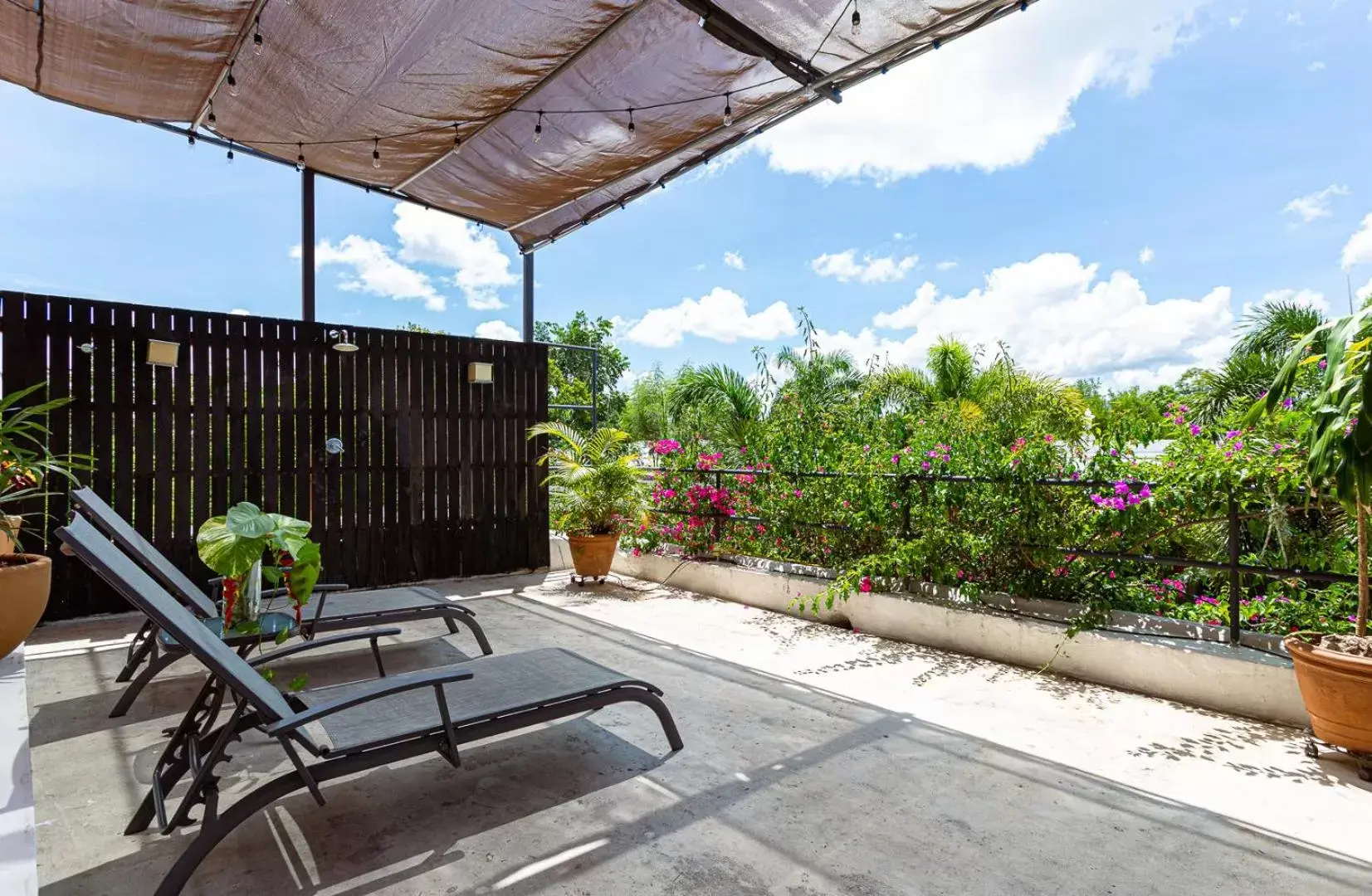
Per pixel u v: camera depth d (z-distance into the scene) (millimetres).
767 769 2779
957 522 4637
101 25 4238
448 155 6051
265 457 5895
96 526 3047
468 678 2328
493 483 7145
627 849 2213
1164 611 4238
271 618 3654
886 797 2551
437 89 5000
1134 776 2721
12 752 2512
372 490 6426
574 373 29703
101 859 2146
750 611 5512
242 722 2281
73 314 5121
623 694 2820
